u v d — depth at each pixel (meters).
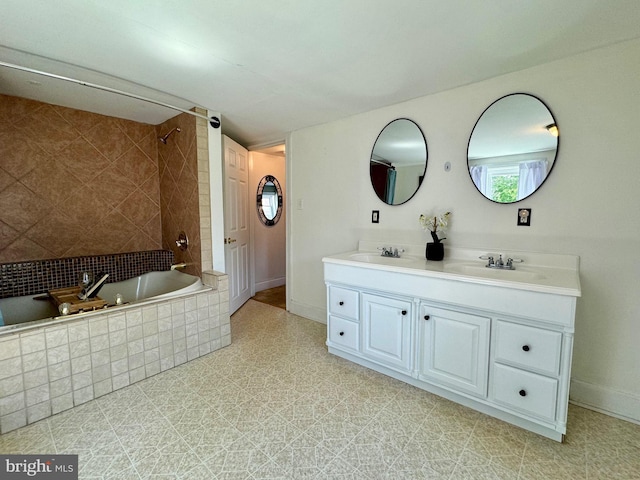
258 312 3.60
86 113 2.79
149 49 1.70
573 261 1.82
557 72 1.81
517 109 1.96
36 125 2.53
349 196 2.93
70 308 1.99
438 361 1.88
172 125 2.99
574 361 1.85
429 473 1.35
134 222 3.16
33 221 2.56
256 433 1.60
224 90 2.27
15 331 1.67
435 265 2.07
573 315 1.42
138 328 2.11
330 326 2.47
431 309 1.88
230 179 3.42
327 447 1.50
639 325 1.67
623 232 1.68
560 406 1.49
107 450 1.49
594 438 1.56
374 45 1.64
